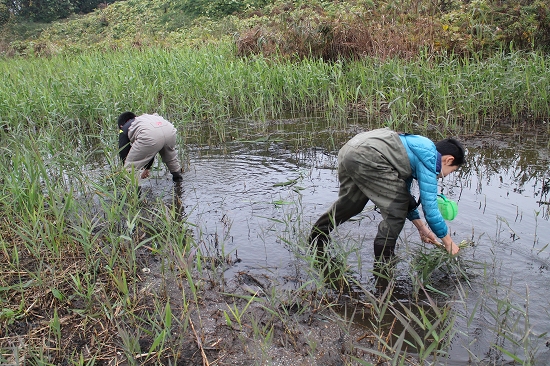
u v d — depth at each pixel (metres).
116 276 3.70
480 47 9.12
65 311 3.40
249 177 6.00
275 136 7.61
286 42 10.68
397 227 3.62
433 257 3.80
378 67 8.66
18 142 5.73
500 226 4.47
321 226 4.07
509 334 3.05
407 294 3.58
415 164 3.44
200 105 8.51
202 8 22.47
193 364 2.93
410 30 9.70
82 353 3.00
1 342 3.06
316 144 7.12
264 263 4.09
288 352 3.02
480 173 5.78
